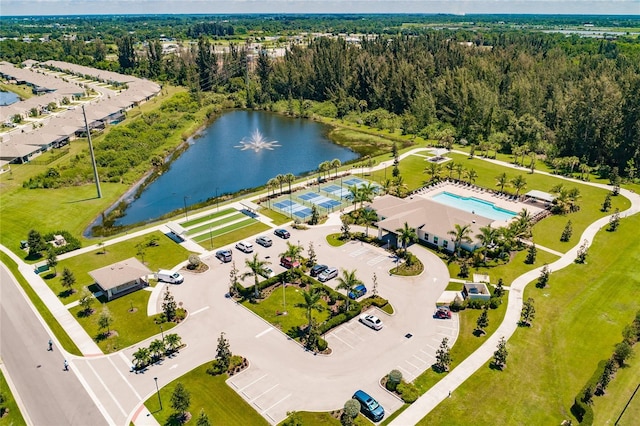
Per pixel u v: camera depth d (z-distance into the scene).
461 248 82.44
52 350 58.19
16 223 94.50
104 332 61.34
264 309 66.12
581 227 91.69
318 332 59.75
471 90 159.75
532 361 55.66
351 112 198.62
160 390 51.34
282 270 75.88
